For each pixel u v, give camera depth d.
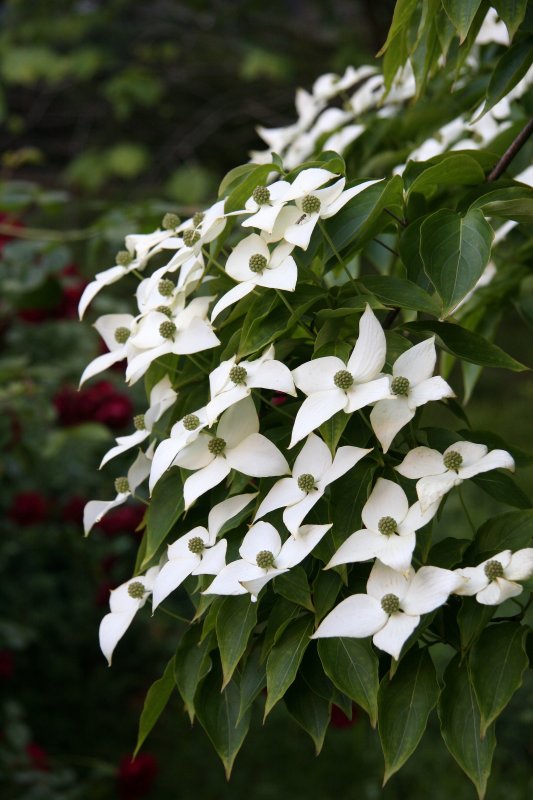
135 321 1.14
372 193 1.11
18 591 2.73
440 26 1.18
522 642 1.01
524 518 1.04
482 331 1.51
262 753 2.57
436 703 1.01
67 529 2.68
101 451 2.77
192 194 4.17
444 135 1.45
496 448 1.12
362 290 1.09
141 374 1.10
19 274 1.87
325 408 1.01
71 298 2.29
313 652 1.06
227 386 1.05
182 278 1.12
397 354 1.05
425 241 1.08
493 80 1.18
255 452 1.05
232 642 1.02
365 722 2.53
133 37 5.15
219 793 2.47
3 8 5.28
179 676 1.07
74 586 2.86
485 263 1.06
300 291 1.08
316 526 1.03
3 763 2.16
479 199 1.11
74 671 2.80
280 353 1.11
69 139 4.98
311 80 4.95
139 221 1.78
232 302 1.05
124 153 4.30
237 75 4.95
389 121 1.53
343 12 5.07
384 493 1.02
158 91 4.50
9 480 2.64
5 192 1.92
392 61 1.25
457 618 1.01
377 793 2.33
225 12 5.11
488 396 4.47
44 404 2.02
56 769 2.32
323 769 2.48
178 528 1.12
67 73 4.95
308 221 1.06
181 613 2.90
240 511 1.06
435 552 1.04
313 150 1.58
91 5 5.33
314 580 1.04
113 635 1.11
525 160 1.42
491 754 0.99
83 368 2.30
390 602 0.99
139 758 2.29
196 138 4.74
